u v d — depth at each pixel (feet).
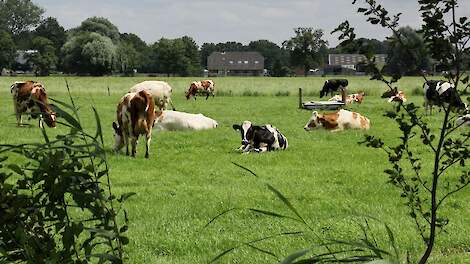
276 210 30.76
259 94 156.46
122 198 12.14
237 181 38.83
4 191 11.44
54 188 11.55
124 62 374.22
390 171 15.17
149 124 50.01
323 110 102.53
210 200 32.83
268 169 43.39
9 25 498.69
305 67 433.48
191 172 42.45
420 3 13.34
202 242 25.00
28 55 412.98
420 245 24.90
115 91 172.14
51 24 543.39
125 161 47.21
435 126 65.98
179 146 56.49
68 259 11.30
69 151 11.87
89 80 262.47
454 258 23.30
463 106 13.83
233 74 557.74
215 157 49.47
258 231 26.73
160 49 428.97
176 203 32.12
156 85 99.55
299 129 70.49
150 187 36.29
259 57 568.00
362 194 34.60
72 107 11.49
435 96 14.02
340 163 45.98
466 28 13.21
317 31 424.46
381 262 9.66
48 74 401.08
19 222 11.57
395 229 26.91
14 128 67.41
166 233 26.43
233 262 22.61
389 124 75.97
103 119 83.20
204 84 142.61
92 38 365.81
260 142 53.26
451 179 38.01
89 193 11.70
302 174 41.14
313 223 27.96
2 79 263.70
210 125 71.97
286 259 9.26
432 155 48.08
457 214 29.99
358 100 121.70
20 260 12.69
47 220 11.85
